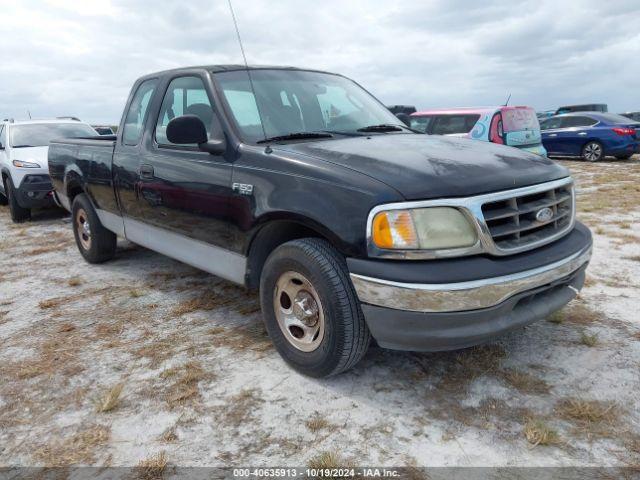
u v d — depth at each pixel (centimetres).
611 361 300
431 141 340
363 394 278
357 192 256
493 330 248
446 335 244
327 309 269
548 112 2706
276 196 289
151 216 415
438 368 299
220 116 344
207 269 367
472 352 314
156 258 570
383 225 246
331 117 382
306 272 276
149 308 417
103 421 264
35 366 326
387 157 284
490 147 330
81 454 240
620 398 264
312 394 280
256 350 333
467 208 246
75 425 262
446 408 262
